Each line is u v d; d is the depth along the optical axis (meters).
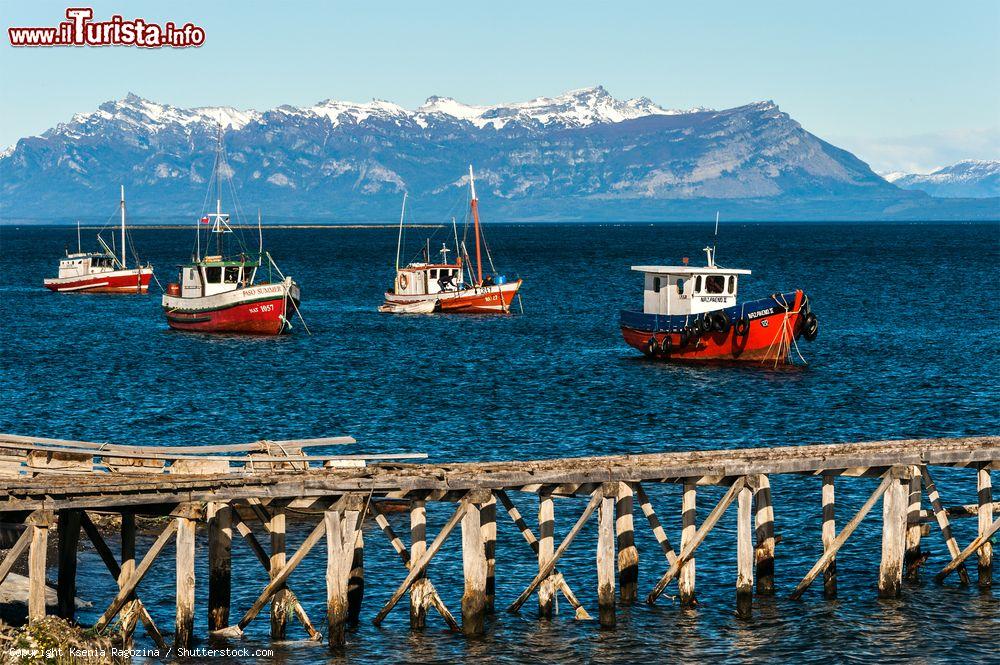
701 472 30.08
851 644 29.17
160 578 33.28
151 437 54.00
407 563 30.42
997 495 41.06
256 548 29.81
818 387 68.31
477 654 28.36
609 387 68.69
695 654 28.59
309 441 33.25
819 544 36.41
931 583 33.34
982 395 65.62
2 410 60.84
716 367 76.25
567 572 34.25
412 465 31.25
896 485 31.44
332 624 28.20
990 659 28.48
